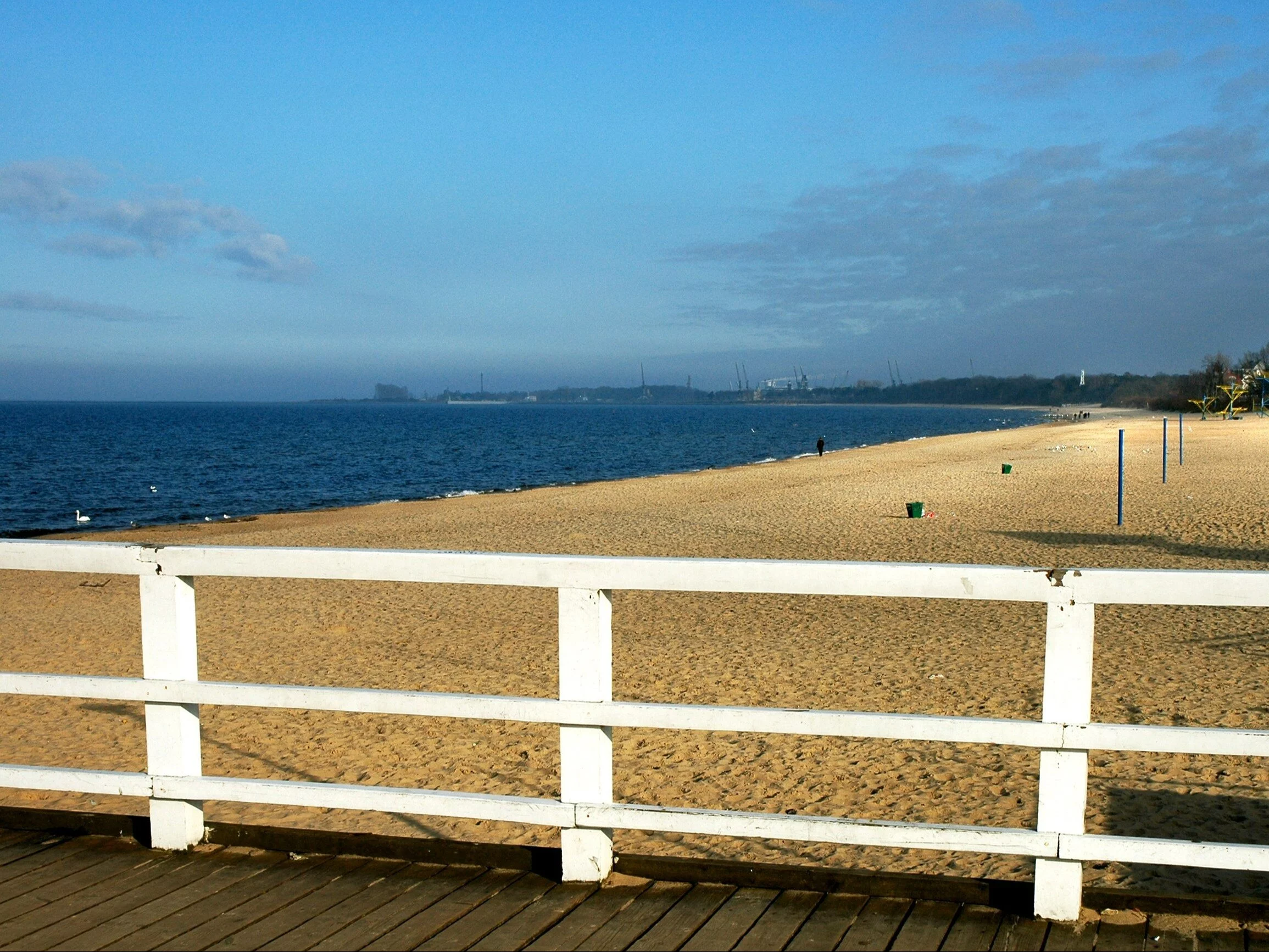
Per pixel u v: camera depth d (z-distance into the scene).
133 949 2.90
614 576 3.07
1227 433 57.00
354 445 76.88
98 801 5.37
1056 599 2.83
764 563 2.97
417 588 12.91
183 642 3.41
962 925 3.00
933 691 7.55
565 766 3.22
